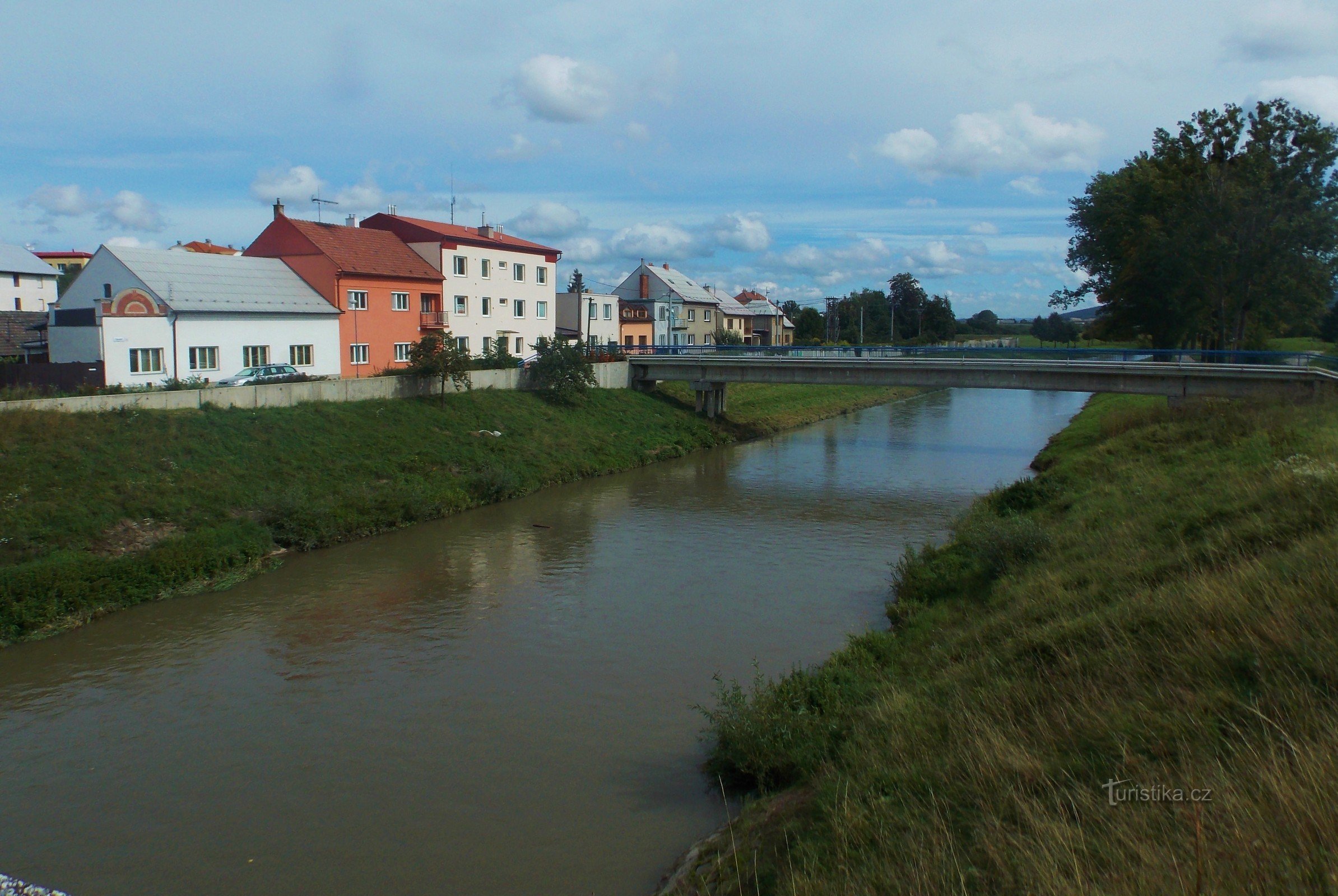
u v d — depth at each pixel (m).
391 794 12.65
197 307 36.62
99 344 33.84
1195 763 7.54
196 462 27.42
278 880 10.71
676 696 15.74
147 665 17.55
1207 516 15.35
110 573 20.88
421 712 15.30
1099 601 13.19
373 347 46.47
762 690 14.06
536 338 60.34
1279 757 6.96
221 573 22.95
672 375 53.38
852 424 60.53
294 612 20.56
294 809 12.32
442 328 50.31
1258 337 55.50
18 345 44.97
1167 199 48.44
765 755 12.04
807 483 37.62
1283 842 5.85
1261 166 43.75
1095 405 64.19
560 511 31.72
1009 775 8.55
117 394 29.36
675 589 22.16
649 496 34.81
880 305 131.00
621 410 48.88
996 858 7.05
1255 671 8.61
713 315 95.00
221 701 15.88
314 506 27.12
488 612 20.55
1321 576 9.80
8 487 22.69
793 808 10.34
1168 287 48.06
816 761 11.54
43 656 18.02
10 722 15.15
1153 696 9.01
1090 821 7.19
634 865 10.74
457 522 29.94
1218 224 44.50
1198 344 63.22
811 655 17.41
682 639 18.56
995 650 12.72
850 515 31.02
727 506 32.78
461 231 57.09
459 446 36.38
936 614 17.00
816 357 52.69
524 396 45.16
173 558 22.03
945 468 41.28
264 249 45.72
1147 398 56.12
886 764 10.02
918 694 11.98
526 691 16.08
